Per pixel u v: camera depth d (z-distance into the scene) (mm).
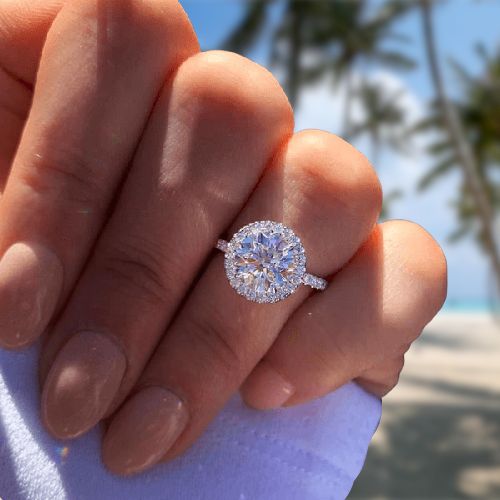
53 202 92
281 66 2467
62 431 89
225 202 93
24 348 91
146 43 93
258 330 94
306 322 95
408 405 1497
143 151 94
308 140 95
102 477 91
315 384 96
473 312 7234
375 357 95
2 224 92
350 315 94
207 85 92
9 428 93
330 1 2537
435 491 886
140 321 91
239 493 94
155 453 91
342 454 102
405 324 94
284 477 97
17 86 109
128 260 92
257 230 93
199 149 92
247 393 98
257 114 93
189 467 95
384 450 1109
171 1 96
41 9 106
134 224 93
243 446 97
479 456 1063
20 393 94
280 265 93
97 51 93
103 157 93
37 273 89
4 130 110
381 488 906
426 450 1105
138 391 92
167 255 92
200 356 93
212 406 93
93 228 94
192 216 92
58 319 94
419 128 2893
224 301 93
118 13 93
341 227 94
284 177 94
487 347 2846
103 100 92
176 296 94
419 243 98
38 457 92
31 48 107
